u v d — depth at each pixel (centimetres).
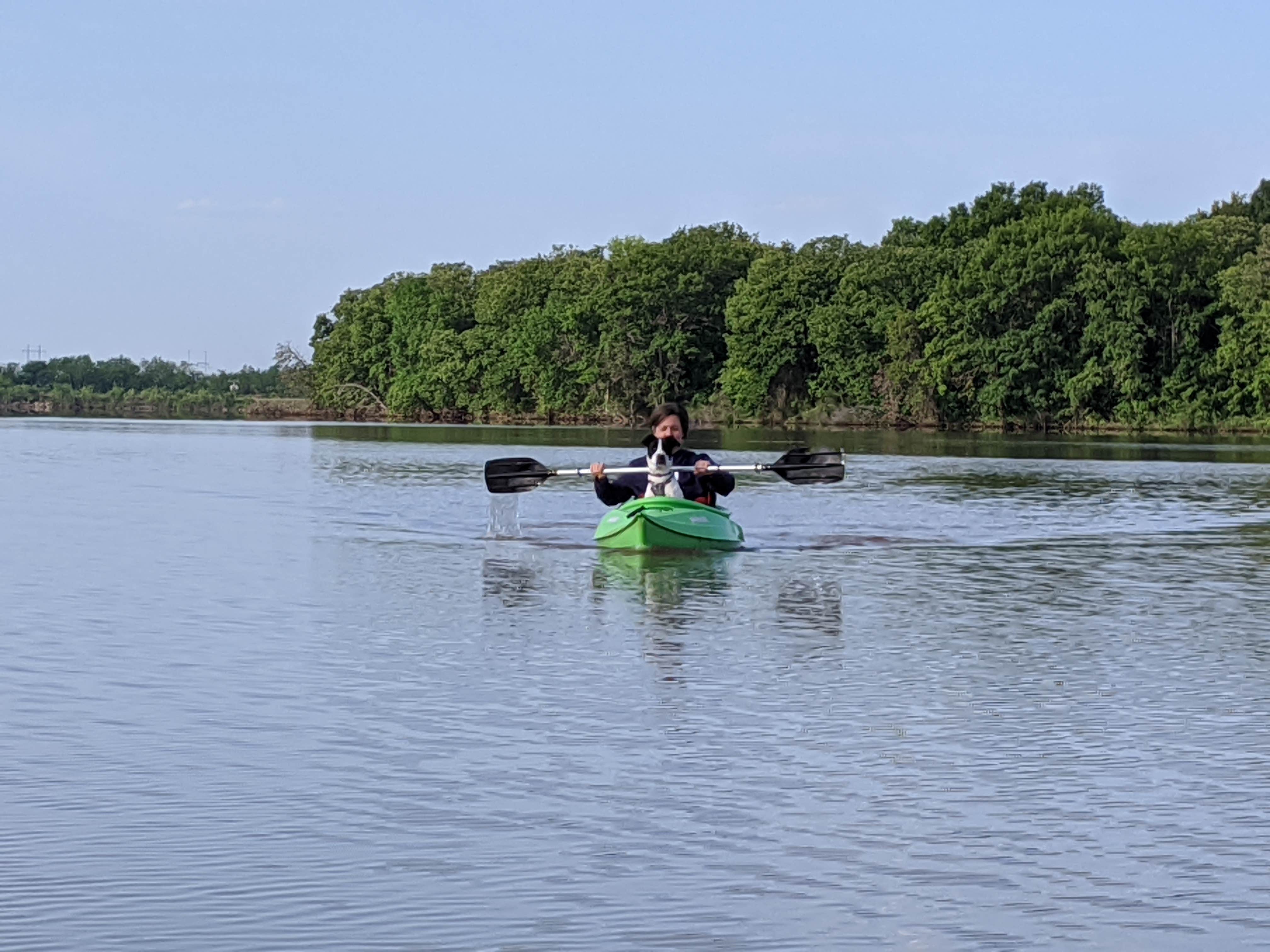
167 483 2975
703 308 9956
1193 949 543
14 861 625
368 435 6512
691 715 891
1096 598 1413
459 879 608
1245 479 3344
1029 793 730
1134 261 8100
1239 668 1055
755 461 4047
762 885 603
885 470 3738
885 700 938
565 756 794
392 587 1461
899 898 590
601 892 595
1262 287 7844
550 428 8456
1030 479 3366
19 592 1409
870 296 9019
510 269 11519
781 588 1478
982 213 10025
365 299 12438
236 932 553
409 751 802
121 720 873
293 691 953
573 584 1495
